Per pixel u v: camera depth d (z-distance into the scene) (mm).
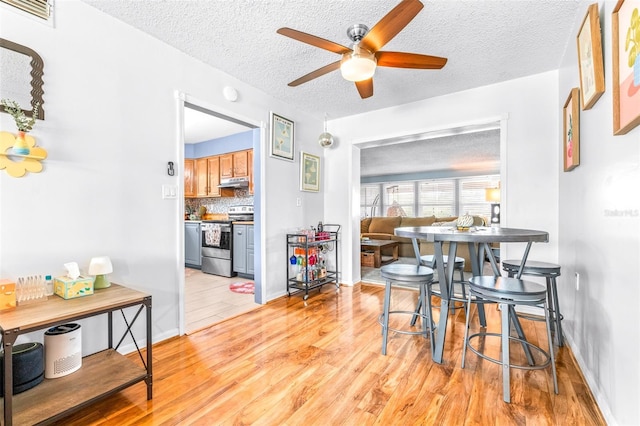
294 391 1604
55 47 1705
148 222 2156
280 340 2230
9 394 1124
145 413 1433
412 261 5887
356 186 4055
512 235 1650
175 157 2326
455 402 1502
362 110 3715
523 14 1910
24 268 1594
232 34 2145
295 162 3625
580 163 1882
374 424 1359
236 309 2963
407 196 8758
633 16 1088
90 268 1689
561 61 2479
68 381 1461
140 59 2109
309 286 3348
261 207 3160
